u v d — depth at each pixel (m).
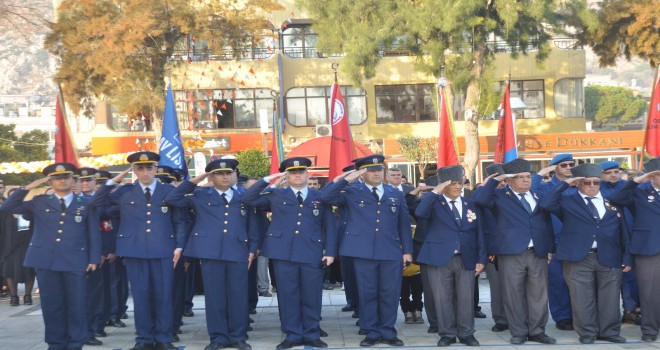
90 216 9.98
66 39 32.47
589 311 10.09
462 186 10.24
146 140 35.97
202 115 38.94
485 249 10.24
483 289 15.47
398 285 10.27
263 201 10.35
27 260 9.80
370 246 10.15
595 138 37.97
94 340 10.55
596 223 10.09
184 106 38.59
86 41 32.94
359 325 11.06
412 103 40.38
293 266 10.21
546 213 10.41
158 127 34.47
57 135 11.80
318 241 10.32
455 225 10.12
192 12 33.09
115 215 10.66
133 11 32.28
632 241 10.16
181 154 12.94
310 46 40.69
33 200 9.95
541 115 40.59
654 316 10.11
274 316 12.97
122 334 11.44
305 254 10.18
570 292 10.24
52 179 9.85
